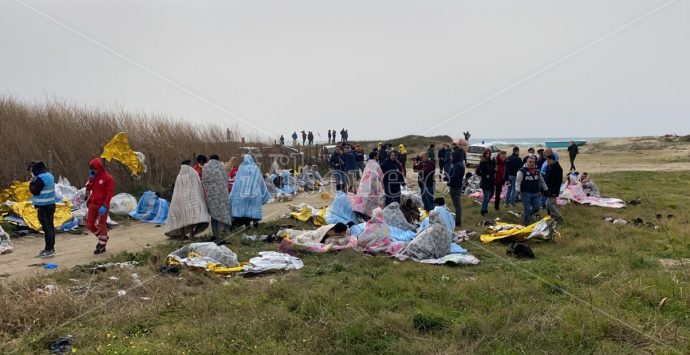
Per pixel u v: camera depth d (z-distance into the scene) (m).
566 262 9.34
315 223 13.81
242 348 5.53
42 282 7.70
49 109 19.03
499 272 8.69
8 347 5.51
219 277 8.43
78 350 5.43
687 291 7.14
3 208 12.88
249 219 12.84
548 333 5.95
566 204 16.95
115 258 9.67
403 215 12.59
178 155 21.11
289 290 7.50
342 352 5.54
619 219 13.94
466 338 5.85
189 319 6.41
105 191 10.54
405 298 7.20
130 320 6.38
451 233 10.31
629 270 8.55
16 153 15.91
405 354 5.46
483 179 15.29
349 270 8.91
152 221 15.02
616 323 6.12
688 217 14.26
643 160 40.94
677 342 5.69
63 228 12.88
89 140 18.67
